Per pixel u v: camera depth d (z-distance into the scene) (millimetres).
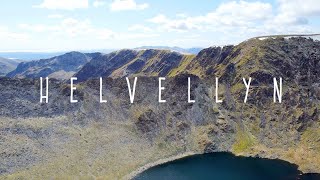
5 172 182375
